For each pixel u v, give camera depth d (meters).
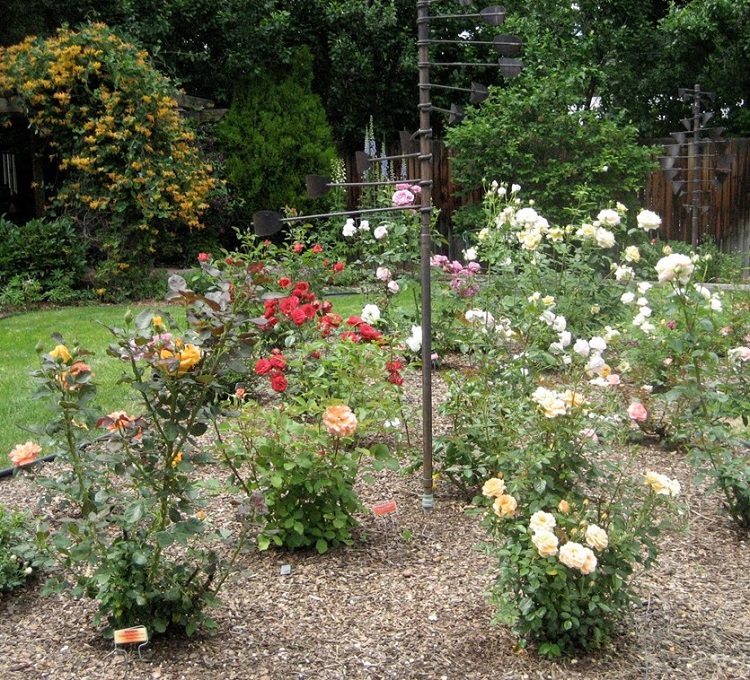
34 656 2.58
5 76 10.35
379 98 15.24
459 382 4.01
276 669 2.53
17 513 3.22
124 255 10.47
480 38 15.01
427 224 3.66
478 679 2.48
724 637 2.71
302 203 12.98
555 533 2.50
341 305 8.98
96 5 13.33
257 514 2.64
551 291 5.86
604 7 15.35
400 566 3.23
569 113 12.20
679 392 3.68
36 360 6.59
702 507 3.81
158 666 2.54
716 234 13.32
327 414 2.98
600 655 2.59
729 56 14.80
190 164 10.96
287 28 13.48
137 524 2.61
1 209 13.34
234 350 2.45
